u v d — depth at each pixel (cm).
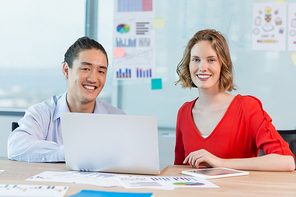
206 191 74
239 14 244
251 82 243
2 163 114
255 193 73
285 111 240
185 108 148
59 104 149
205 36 136
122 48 255
